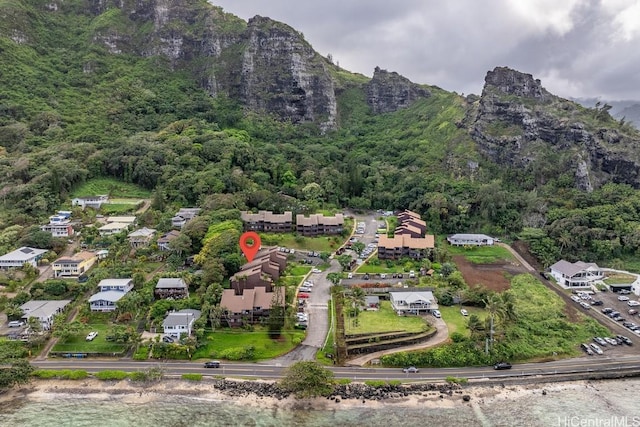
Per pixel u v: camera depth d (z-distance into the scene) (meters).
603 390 127.00
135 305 147.00
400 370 130.25
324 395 119.00
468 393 123.56
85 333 141.12
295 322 146.75
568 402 121.56
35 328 134.25
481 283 178.50
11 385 120.19
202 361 132.50
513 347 139.25
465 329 145.00
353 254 199.62
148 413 114.50
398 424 112.31
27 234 187.50
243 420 112.50
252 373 127.44
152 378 123.31
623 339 147.62
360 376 126.94
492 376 129.50
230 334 142.25
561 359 139.25
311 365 121.00
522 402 121.31
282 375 126.31
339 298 160.62
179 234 188.38
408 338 138.75
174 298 153.75
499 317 141.62
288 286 167.12
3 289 159.88
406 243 195.62
